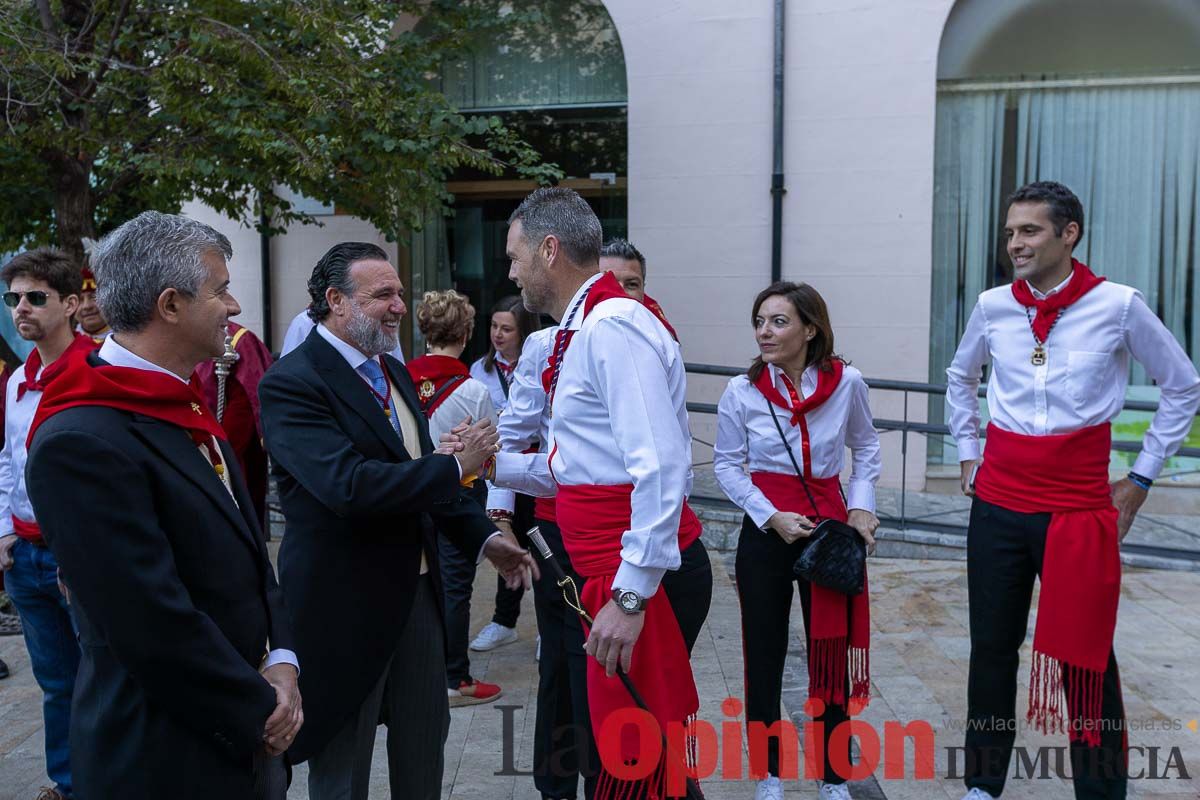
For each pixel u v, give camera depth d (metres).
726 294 7.86
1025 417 3.12
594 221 2.58
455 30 7.22
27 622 3.27
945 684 4.38
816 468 3.34
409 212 6.55
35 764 3.70
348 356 2.71
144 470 1.82
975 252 7.95
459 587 4.20
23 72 5.56
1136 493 3.19
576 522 2.47
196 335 1.96
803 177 7.70
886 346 7.68
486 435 2.62
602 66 8.41
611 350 2.34
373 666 2.63
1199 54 7.62
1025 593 3.19
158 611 1.75
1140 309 3.03
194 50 5.73
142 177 6.57
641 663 2.44
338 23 5.82
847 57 7.57
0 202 6.45
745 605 3.36
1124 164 7.79
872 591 5.82
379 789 3.53
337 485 2.47
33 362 3.38
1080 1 7.68
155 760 1.84
